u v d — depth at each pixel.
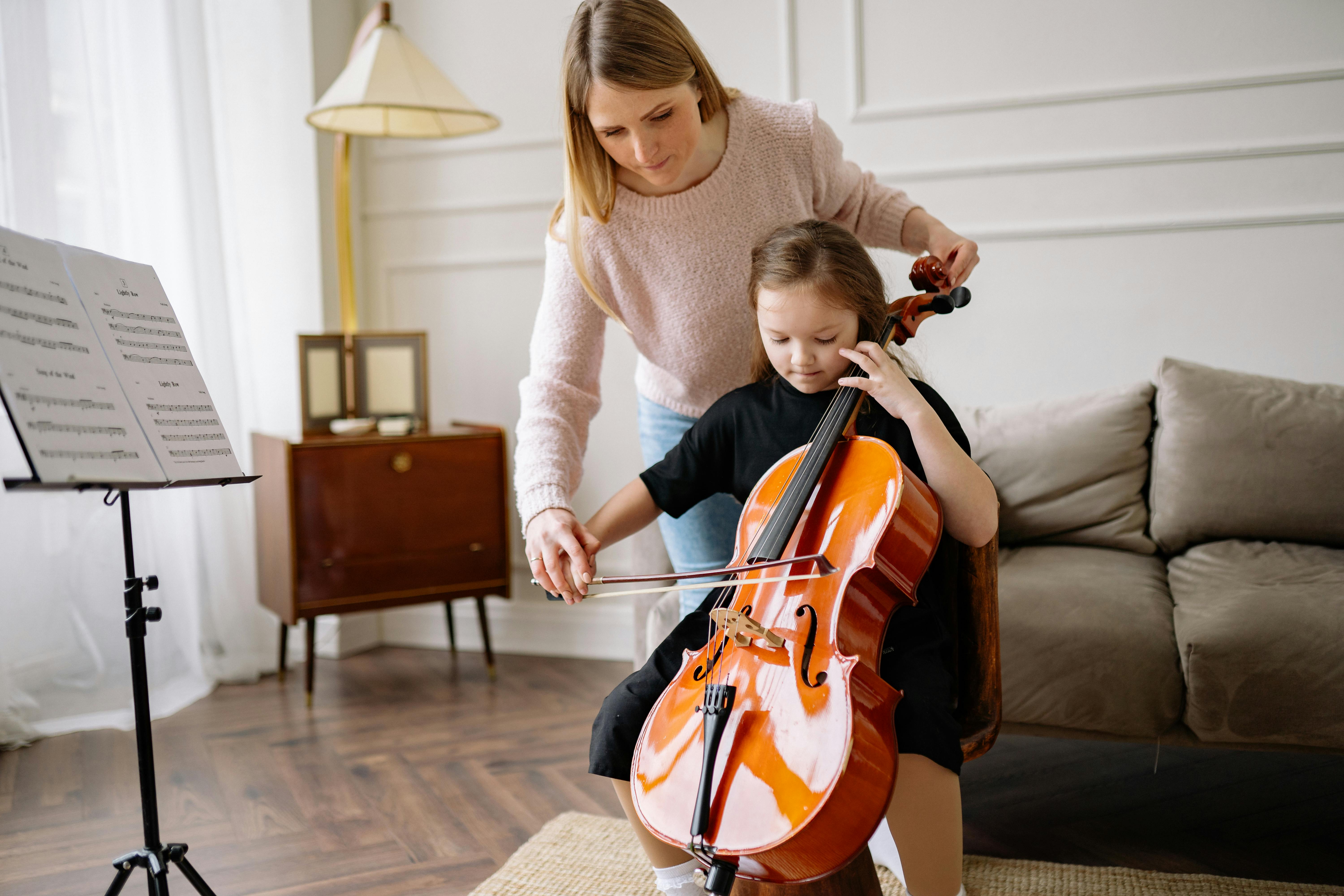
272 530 2.89
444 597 2.95
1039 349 2.76
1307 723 1.67
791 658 1.11
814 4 2.85
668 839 1.04
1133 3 2.60
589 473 3.22
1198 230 2.60
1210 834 1.88
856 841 0.99
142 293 1.45
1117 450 2.37
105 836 1.99
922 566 1.24
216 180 2.92
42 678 2.60
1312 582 1.87
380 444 2.84
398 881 1.79
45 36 2.49
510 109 3.23
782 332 1.37
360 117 2.96
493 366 3.33
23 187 2.45
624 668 3.13
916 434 1.29
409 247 3.40
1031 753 2.32
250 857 1.89
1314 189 2.51
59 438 1.16
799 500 1.26
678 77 1.37
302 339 2.91
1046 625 1.85
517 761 2.36
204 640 2.98
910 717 1.18
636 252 1.62
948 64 2.76
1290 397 2.26
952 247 1.60
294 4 3.19
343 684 3.00
